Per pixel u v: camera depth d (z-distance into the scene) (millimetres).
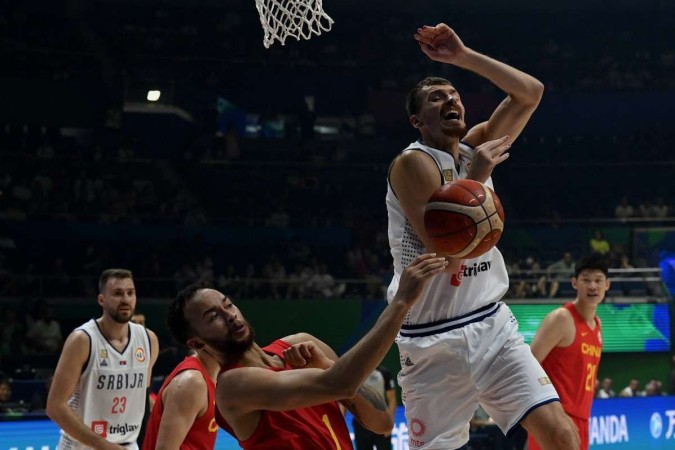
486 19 19828
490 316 3193
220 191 16594
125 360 4852
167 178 16375
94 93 16297
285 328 12789
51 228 14156
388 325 2287
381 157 18219
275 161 17766
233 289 13398
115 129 16641
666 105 18484
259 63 18500
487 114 18125
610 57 19391
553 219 16359
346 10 19625
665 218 15875
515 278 14414
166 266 14109
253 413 2541
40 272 13828
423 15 19797
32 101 15852
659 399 9461
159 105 17328
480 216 2674
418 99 3188
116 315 4773
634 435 9172
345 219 16234
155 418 3533
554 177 17953
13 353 11453
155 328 12711
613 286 14008
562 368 4977
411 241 3145
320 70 18719
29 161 15203
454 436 3240
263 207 16156
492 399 3154
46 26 17562
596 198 17578
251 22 18984
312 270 14078
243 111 18594
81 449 4742
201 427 3557
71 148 15883
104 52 17688
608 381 11383
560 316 4949
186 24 18719
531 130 18703
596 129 18594
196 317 2658
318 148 18000
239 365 2666
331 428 2643
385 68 18922
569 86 18984
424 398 3242
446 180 3043
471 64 3209
